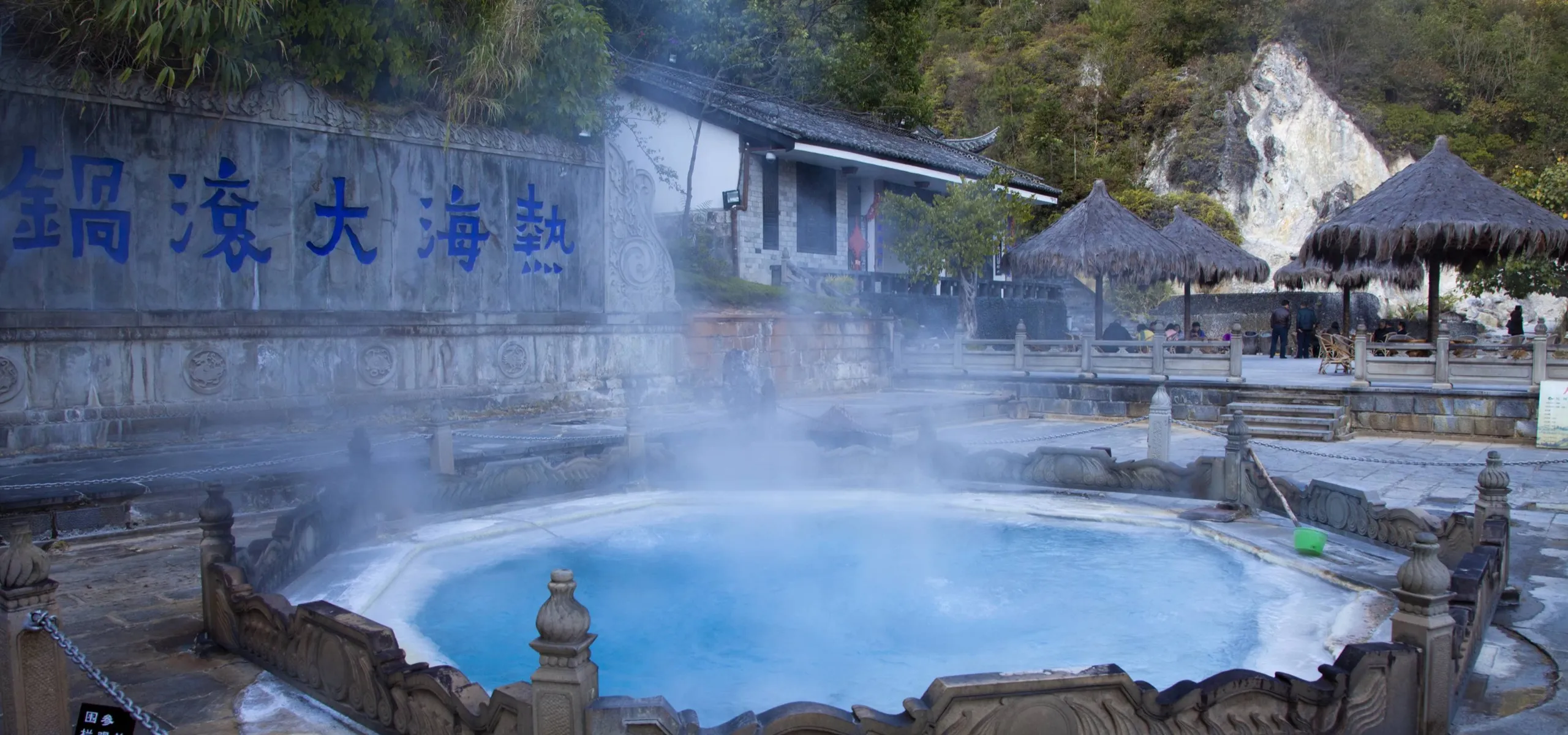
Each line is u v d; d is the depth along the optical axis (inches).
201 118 422.6
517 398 537.6
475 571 276.7
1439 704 154.6
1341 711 146.3
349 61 464.8
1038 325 1101.7
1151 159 1658.5
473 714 140.4
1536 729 161.9
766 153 792.3
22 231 378.3
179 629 216.1
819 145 799.1
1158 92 1664.6
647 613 243.1
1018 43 1847.9
